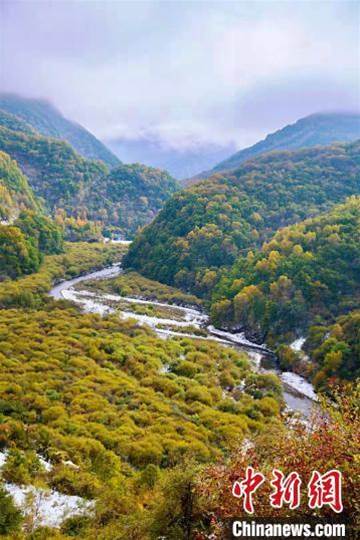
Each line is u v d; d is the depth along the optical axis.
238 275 119.69
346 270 97.75
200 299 128.12
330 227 109.88
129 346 73.06
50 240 174.88
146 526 20.47
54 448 37.69
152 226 177.75
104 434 42.62
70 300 110.88
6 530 26.00
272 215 163.00
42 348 66.81
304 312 90.31
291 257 106.38
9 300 101.12
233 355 79.75
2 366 57.00
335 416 17.66
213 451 42.50
